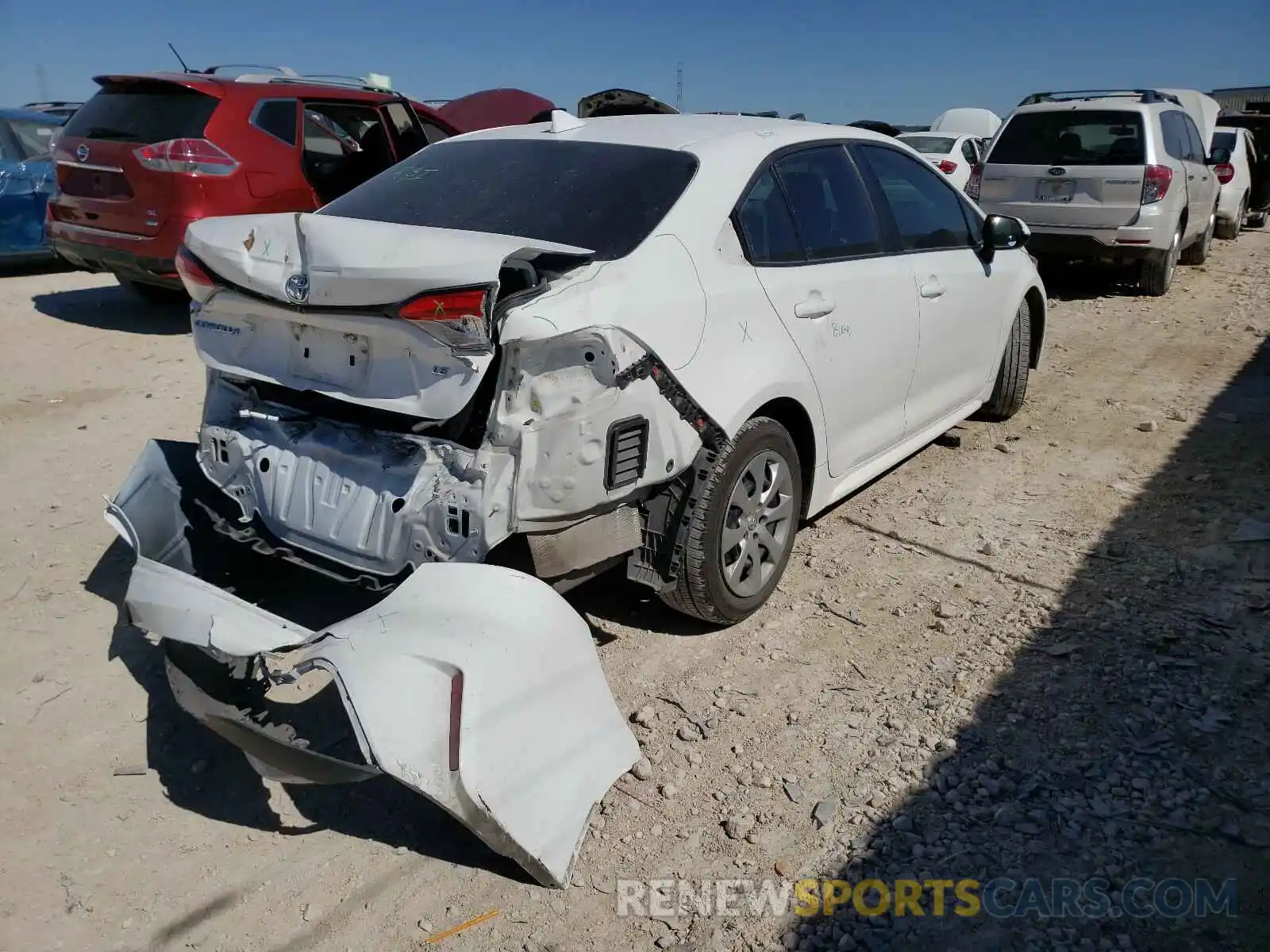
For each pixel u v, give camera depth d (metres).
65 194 8.05
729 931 2.48
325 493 3.09
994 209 10.20
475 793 2.38
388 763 2.33
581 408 2.86
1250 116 18.14
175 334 8.16
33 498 4.93
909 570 4.24
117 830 2.83
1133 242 9.49
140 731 3.25
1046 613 3.86
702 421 3.23
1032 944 2.41
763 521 3.73
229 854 2.76
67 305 9.13
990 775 2.98
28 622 3.84
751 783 2.98
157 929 2.51
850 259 4.11
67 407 6.30
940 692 3.39
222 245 3.09
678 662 3.59
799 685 3.45
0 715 3.30
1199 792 2.88
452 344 2.67
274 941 2.48
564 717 2.64
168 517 3.44
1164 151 9.52
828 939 2.45
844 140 4.31
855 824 2.81
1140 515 4.73
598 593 4.04
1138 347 8.00
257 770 2.61
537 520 2.87
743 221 3.58
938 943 2.43
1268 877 2.59
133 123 7.65
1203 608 3.85
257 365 3.20
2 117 10.65
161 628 2.86
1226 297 10.05
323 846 2.79
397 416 2.98
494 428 2.77
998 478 5.23
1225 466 5.32
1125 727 3.16
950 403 5.14
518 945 2.46
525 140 3.93
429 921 2.53
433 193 3.72
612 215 3.35
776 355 3.57
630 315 2.99
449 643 2.50
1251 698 3.29
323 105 8.28
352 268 2.74
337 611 3.76
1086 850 2.69
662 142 3.70
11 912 2.54
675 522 3.37
